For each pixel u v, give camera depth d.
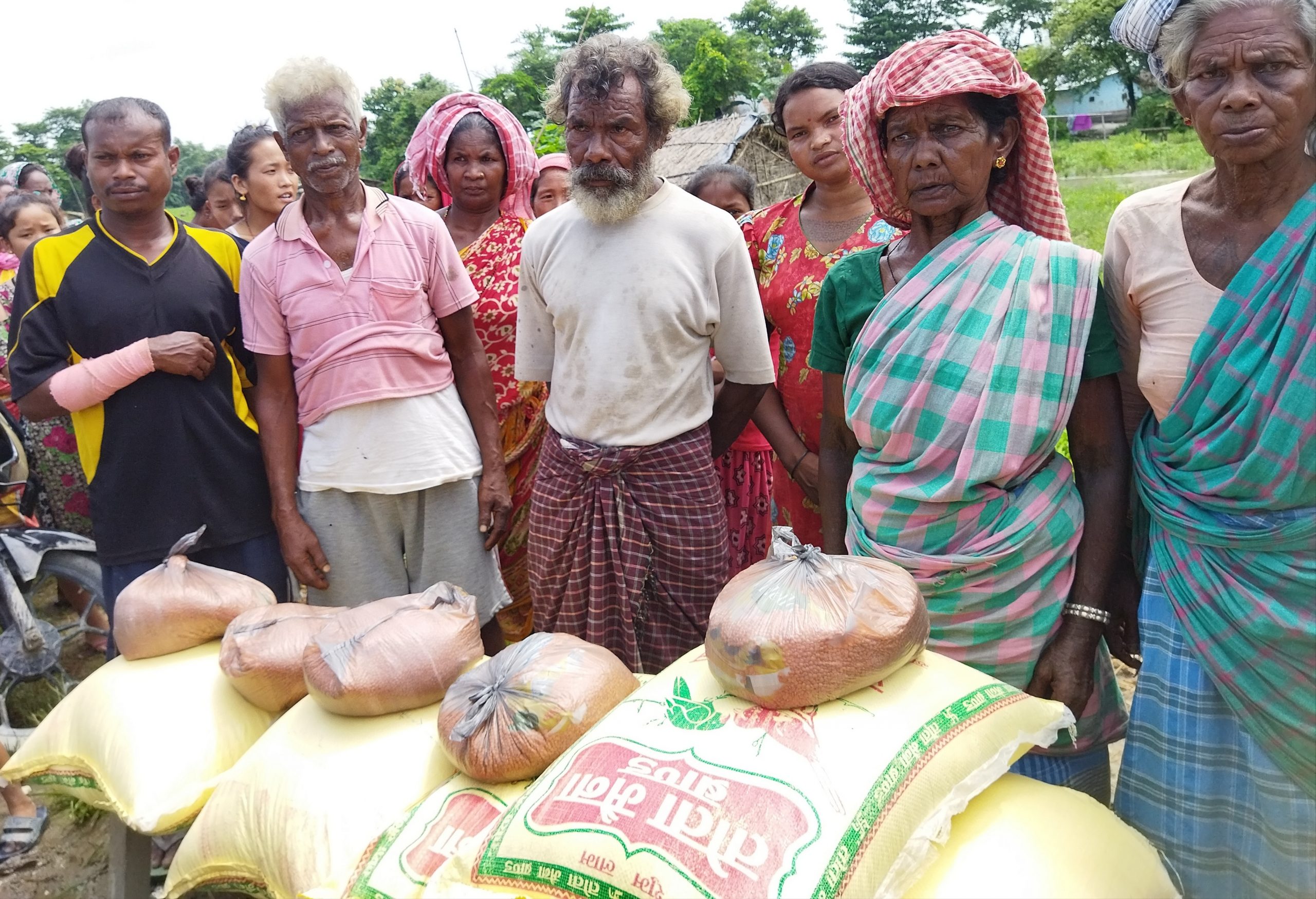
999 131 2.25
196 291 3.20
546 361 3.18
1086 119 43.97
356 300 3.08
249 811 2.19
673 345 2.87
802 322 3.32
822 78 3.31
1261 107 1.76
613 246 2.84
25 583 4.04
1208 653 1.95
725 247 2.88
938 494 2.19
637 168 2.78
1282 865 1.89
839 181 3.33
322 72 2.97
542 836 1.74
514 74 35.66
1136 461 2.17
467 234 4.07
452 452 3.22
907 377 2.23
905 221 2.46
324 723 2.31
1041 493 2.21
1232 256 1.91
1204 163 24.25
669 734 1.86
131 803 2.30
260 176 4.94
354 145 3.06
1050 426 2.12
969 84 2.09
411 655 2.30
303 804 2.11
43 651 4.03
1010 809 1.86
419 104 45.34
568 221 2.95
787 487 3.49
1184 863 2.03
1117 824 1.90
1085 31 50.88
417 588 3.35
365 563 3.24
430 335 3.20
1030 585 2.19
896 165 2.25
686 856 1.61
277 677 2.48
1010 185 2.44
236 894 3.01
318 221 3.12
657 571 3.02
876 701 1.86
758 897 1.54
